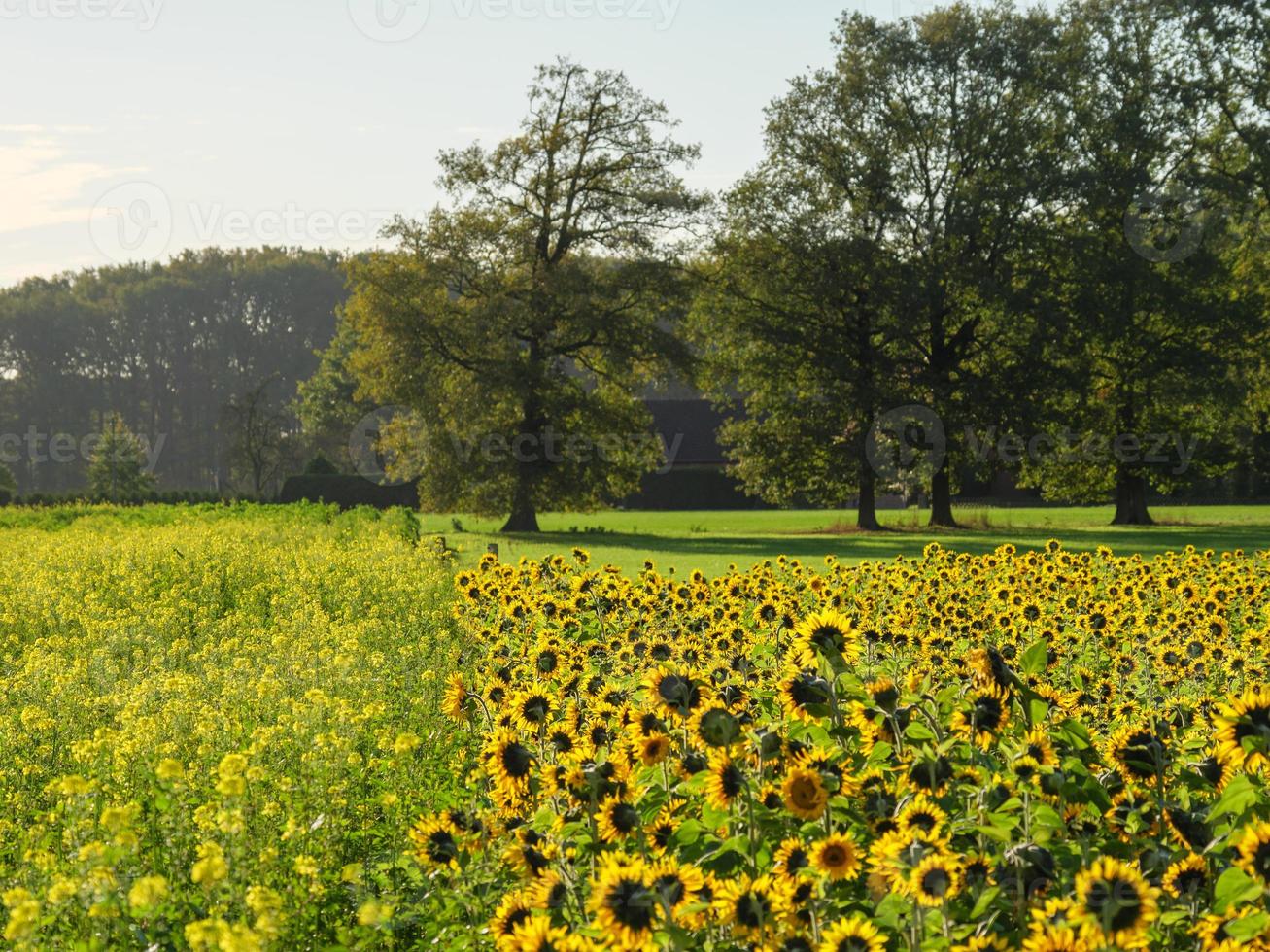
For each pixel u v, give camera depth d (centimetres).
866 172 4544
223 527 2628
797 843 349
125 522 3353
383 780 590
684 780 414
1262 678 750
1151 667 798
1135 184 4547
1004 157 4591
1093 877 289
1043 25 4616
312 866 419
